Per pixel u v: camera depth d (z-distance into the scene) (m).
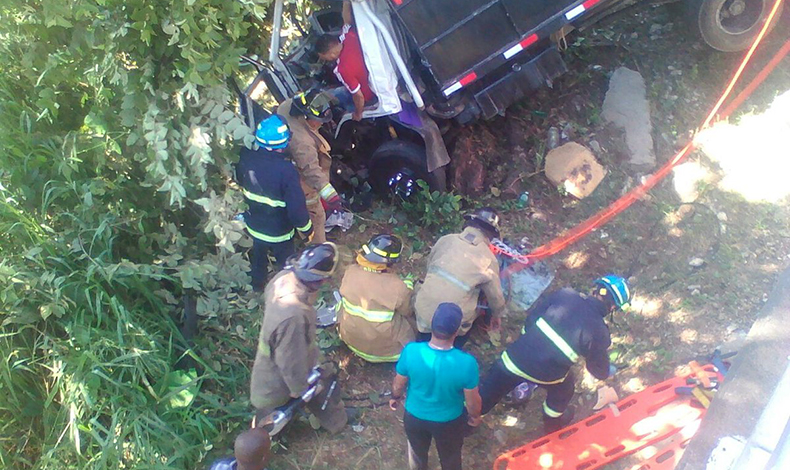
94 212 4.52
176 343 4.60
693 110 6.23
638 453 4.05
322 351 4.86
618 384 4.60
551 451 4.10
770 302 2.33
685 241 5.38
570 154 5.87
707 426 2.31
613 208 5.71
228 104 4.49
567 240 5.59
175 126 4.37
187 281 4.34
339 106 5.54
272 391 3.86
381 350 4.50
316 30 5.91
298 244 5.50
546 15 4.86
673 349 4.73
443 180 5.68
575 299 3.74
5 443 4.01
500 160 6.13
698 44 6.59
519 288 5.25
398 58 5.06
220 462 3.33
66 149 4.42
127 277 4.45
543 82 5.38
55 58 4.20
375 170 5.81
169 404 4.11
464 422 3.69
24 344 4.19
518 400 4.50
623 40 6.71
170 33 4.00
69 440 3.83
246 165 4.57
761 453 1.50
